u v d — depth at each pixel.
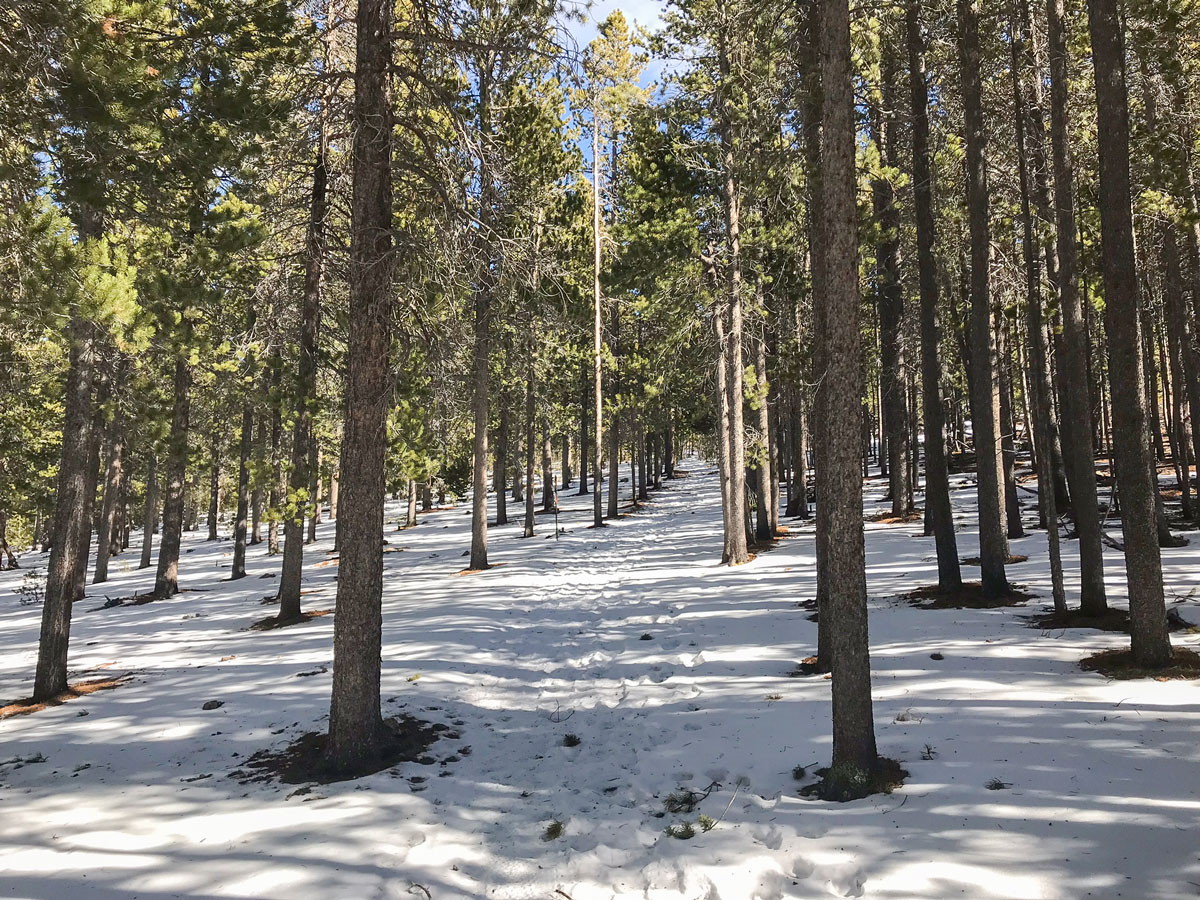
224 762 6.11
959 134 12.75
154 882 3.95
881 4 8.45
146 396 9.95
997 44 11.53
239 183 8.83
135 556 34.06
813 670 7.74
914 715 5.89
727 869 3.81
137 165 7.25
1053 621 8.39
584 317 24.22
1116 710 5.47
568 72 7.13
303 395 12.72
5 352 11.15
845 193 5.05
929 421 11.11
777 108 8.56
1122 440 6.64
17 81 6.46
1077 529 8.65
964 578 11.78
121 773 5.93
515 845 4.43
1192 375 15.09
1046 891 3.28
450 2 6.95
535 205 15.55
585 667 9.23
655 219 17.81
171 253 8.44
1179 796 4.04
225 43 7.93
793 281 15.62
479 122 12.42
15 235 6.38
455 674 8.65
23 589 20.25
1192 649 6.78
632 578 16.27
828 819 4.26
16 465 21.38
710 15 14.24
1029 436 24.45
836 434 5.02
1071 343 8.58
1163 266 15.27
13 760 6.36
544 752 6.32
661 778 5.39
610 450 31.33
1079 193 11.66
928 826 4.01
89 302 6.43
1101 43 6.83
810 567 14.88
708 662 8.55
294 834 4.54
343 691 6.01
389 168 6.70
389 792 5.27
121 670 10.38
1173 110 10.85
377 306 6.39
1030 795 4.24
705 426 35.22
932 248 11.22
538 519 33.31
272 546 28.39
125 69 6.61
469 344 8.57
